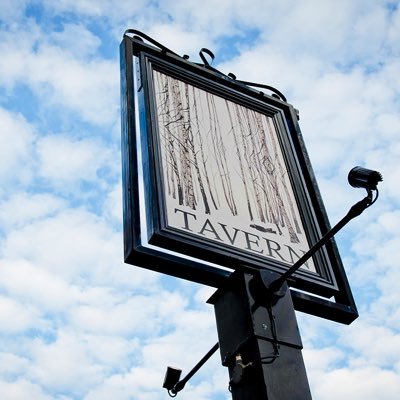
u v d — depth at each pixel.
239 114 4.35
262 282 3.03
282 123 4.54
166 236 3.12
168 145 3.66
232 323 3.05
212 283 3.24
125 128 3.72
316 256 3.71
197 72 4.46
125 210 3.35
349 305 3.57
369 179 2.88
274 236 3.60
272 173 4.06
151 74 4.10
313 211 3.96
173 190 3.40
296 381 2.78
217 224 3.39
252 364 2.81
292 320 3.03
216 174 3.71
